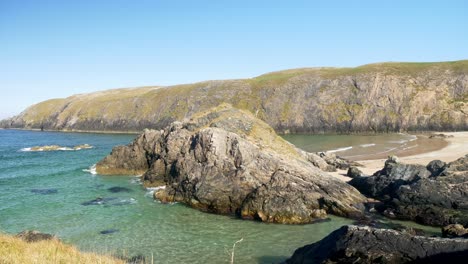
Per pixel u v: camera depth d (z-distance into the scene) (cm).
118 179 4756
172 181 4088
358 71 13362
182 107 13900
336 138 9856
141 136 5134
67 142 10419
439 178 3134
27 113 17825
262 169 3572
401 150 6638
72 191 4116
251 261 2219
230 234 2720
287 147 4434
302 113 12450
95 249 2397
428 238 1588
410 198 3027
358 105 12131
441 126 10875
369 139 9281
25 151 8150
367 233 1678
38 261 1326
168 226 2916
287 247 2450
